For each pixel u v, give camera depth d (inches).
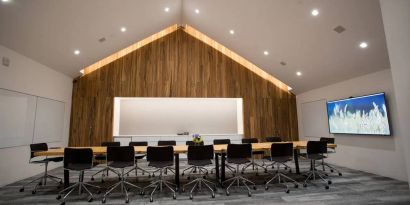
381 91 188.1
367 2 136.5
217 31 258.5
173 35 300.5
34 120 206.8
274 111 304.2
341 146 233.0
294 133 304.8
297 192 149.4
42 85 218.7
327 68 222.4
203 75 296.7
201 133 300.0
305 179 182.5
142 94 284.2
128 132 290.4
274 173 206.4
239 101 309.9
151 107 298.0
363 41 167.2
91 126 272.7
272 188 159.8
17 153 185.6
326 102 255.4
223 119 305.7
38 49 195.5
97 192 153.9
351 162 219.3
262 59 265.6
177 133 295.9
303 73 252.7
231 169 223.1
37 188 164.4
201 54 300.5
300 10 167.8
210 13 231.1
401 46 78.0
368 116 195.8
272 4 176.1
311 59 220.7
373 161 195.0
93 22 195.6
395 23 80.1
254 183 172.9
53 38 191.9
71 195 148.3
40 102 215.8
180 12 261.4
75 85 277.4
